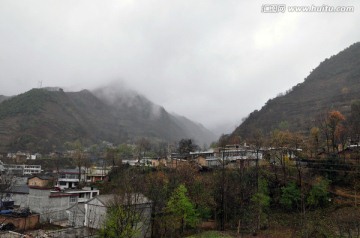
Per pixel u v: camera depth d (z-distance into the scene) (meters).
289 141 77.50
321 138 81.50
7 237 47.22
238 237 50.62
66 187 92.81
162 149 165.25
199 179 67.69
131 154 139.38
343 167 62.38
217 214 60.44
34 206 63.97
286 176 66.38
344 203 55.91
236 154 90.25
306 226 50.06
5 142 179.00
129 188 49.06
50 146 191.25
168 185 59.94
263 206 58.09
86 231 51.31
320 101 152.12
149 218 53.19
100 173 106.06
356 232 46.19
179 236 52.78
